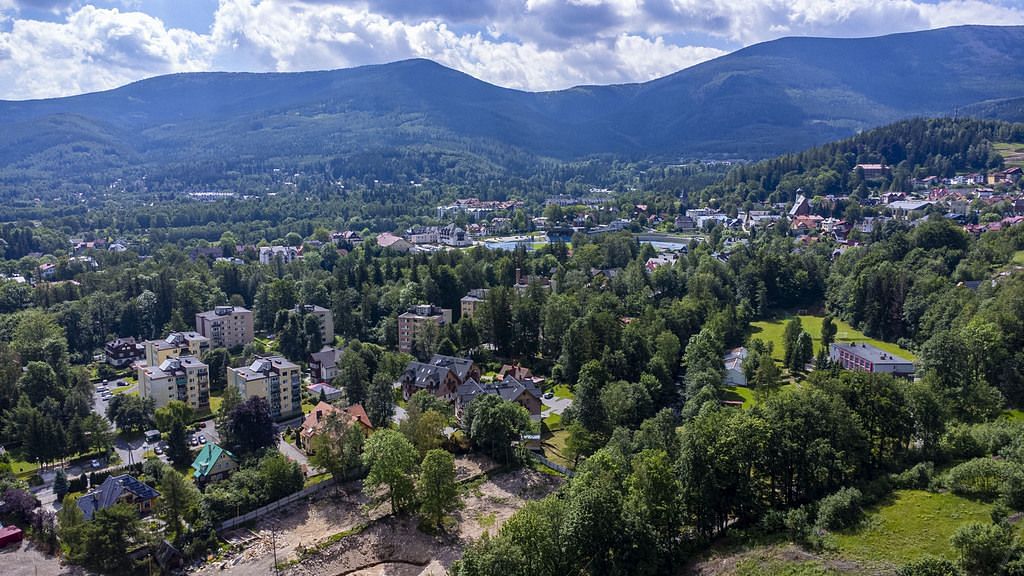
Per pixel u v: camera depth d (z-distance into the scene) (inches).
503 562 3494.1
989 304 6988.2
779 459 4126.5
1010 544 3139.8
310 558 4749.0
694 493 4045.3
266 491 5339.6
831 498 3900.1
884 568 3348.9
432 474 4958.2
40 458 5812.0
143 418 6678.2
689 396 6643.7
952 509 3794.3
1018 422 4768.7
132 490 5073.8
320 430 5880.9
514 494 5556.1
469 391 6939.0
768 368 6673.2
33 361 7258.9
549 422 6771.7
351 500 5492.1
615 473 4323.3
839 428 4279.0
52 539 4808.1
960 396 5334.6
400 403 7519.7
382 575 4596.5
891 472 4367.6
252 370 7130.9
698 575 3666.3
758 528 3954.2
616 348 7608.3
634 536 3708.2
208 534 4881.9
